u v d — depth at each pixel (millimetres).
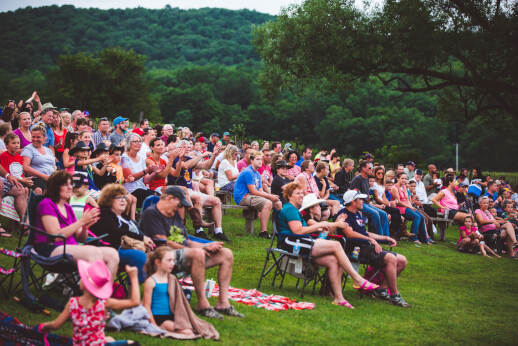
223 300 6082
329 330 5996
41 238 5430
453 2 23547
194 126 96250
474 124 87812
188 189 9930
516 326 7266
